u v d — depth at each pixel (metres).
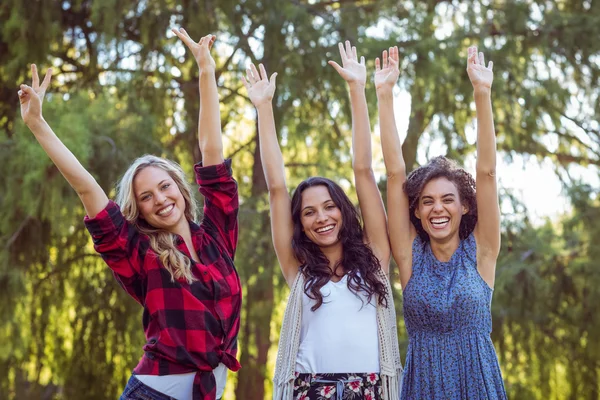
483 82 3.19
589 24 8.79
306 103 8.61
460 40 8.68
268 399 9.36
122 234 2.90
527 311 8.46
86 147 6.91
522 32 8.84
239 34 8.56
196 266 2.92
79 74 8.89
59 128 6.82
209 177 3.14
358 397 3.08
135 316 8.31
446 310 3.14
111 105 7.76
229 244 3.15
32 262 8.20
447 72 8.34
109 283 8.46
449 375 3.13
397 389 3.15
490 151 3.19
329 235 3.26
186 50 8.51
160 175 2.95
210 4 8.46
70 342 8.78
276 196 3.38
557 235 8.77
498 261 8.48
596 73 8.95
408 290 3.23
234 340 2.97
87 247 8.63
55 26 8.13
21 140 7.02
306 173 9.02
